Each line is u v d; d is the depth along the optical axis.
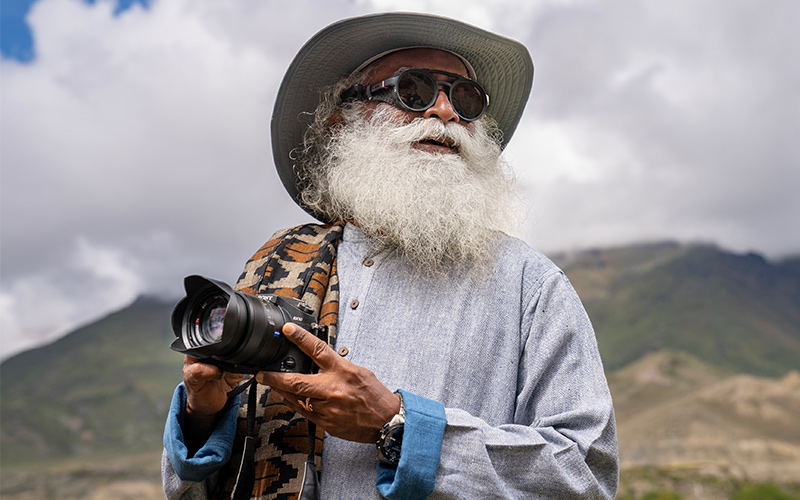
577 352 1.83
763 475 159.88
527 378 1.85
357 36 2.32
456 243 2.01
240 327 1.47
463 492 1.57
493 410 1.83
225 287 1.52
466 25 2.27
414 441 1.57
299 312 1.66
